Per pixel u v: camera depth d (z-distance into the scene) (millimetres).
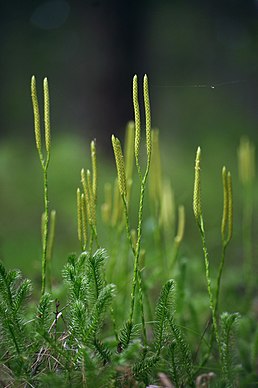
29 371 2434
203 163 12164
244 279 4848
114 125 12461
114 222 3275
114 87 12477
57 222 7422
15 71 14773
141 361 2484
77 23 13133
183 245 6020
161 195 3549
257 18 13727
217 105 17141
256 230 7453
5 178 8102
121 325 3219
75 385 2324
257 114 17156
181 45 14680
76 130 13109
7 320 2430
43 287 2648
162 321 2559
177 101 17078
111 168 9367
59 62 14508
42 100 10320
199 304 4113
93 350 2439
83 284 2535
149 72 13047
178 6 13008
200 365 2852
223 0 13656
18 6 13391
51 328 2750
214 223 8078
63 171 8406
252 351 3213
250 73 16297
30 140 11836
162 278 3896
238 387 2857
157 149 3455
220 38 14914
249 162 4348
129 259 4312
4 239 6379
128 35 12547
